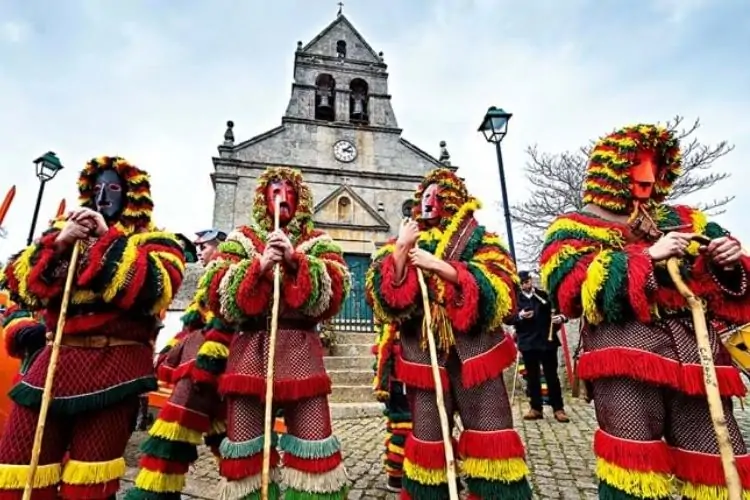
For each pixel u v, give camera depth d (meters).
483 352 2.39
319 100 20.95
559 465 4.03
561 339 8.34
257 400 2.37
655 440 1.81
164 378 3.57
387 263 2.58
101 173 2.52
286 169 2.90
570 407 7.17
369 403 7.02
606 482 1.80
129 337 2.25
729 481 1.40
